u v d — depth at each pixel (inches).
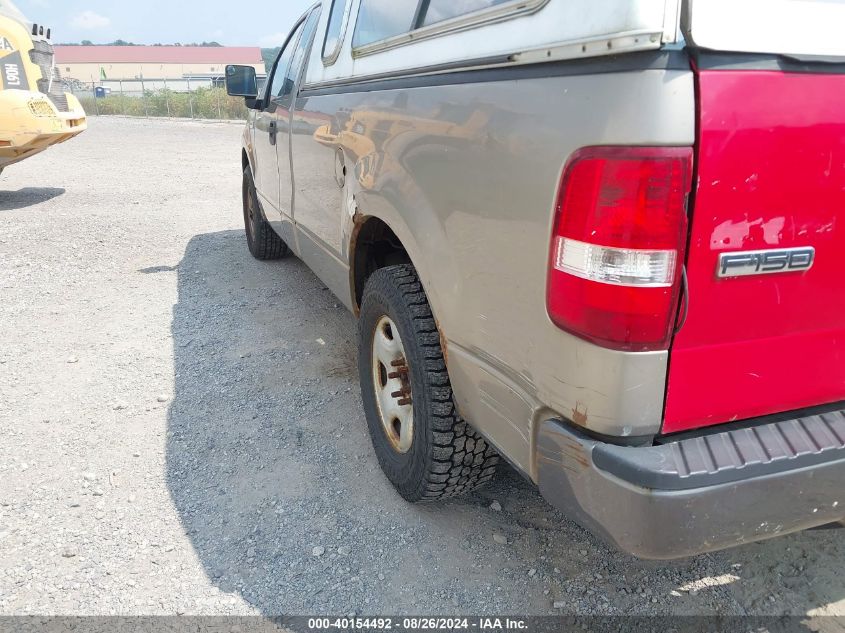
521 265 66.7
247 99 203.6
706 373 61.6
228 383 146.5
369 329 110.4
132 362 156.9
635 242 56.3
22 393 141.7
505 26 69.7
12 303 195.9
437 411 90.4
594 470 61.1
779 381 65.6
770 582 90.6
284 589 89.7
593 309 58.9
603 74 56.9
